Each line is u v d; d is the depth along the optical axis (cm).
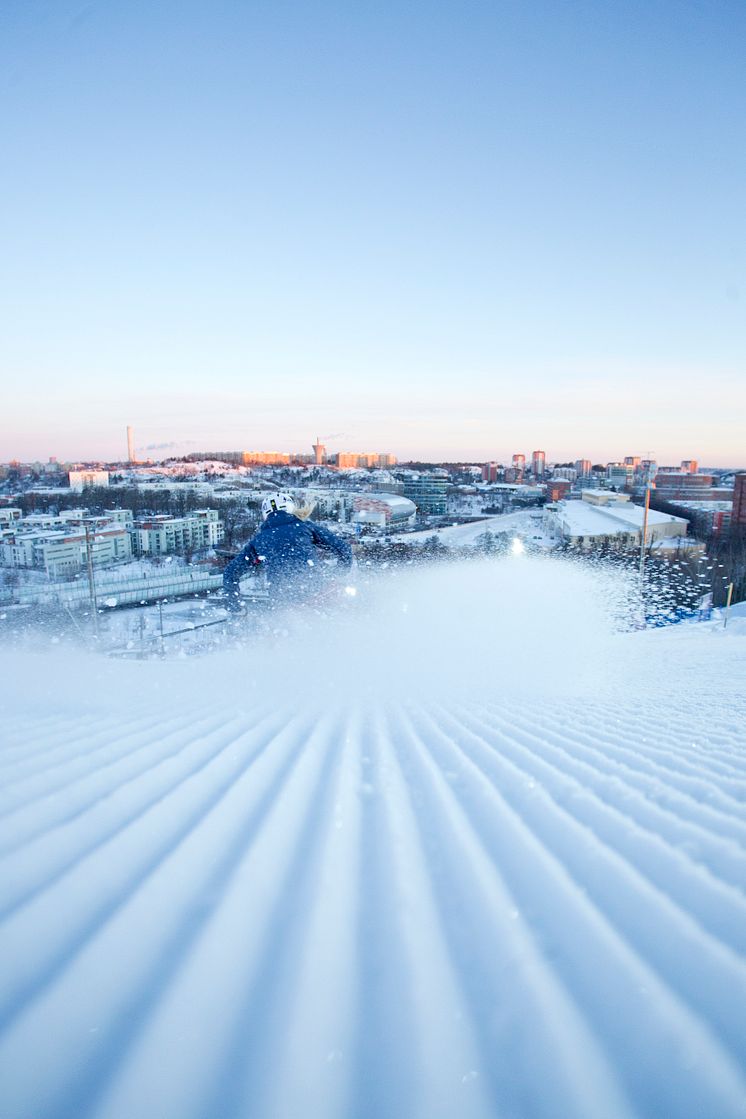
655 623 1066
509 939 70
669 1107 45
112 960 61
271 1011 55
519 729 221
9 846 85
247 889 79
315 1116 42
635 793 134
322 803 120
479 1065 49
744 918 75
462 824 112
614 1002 58
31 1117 40
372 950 67
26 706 202
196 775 129
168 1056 48
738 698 336
